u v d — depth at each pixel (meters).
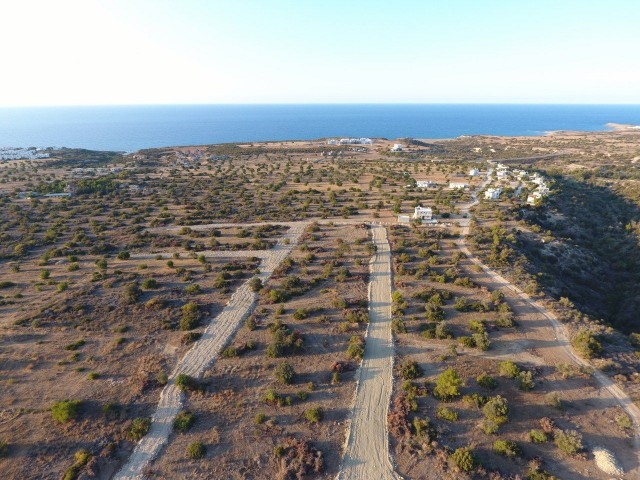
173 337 46.78
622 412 34.50
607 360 41.03
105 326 49.12
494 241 73.50
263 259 71.19
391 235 80.00
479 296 54.66
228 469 29.89
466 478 28.23
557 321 48.97
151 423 34.12
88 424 33.81
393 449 31.36
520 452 30.20
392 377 39.47
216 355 43.19
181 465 30.20
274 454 30.97
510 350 43.16
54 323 49.47
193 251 75.69
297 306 53.56
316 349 44.09
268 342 45.50
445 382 36.41
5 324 49.09
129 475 29.52
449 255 69.06
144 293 57.66
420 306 52.06
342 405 36.03
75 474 29.03
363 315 49.69
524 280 59.25
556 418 33.81
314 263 68.00
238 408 35.81
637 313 63.09
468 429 32.78
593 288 73.12
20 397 36.91
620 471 28.70
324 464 30.11
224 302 55.28
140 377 39.53
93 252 74.88
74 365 41.75
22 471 29.44
